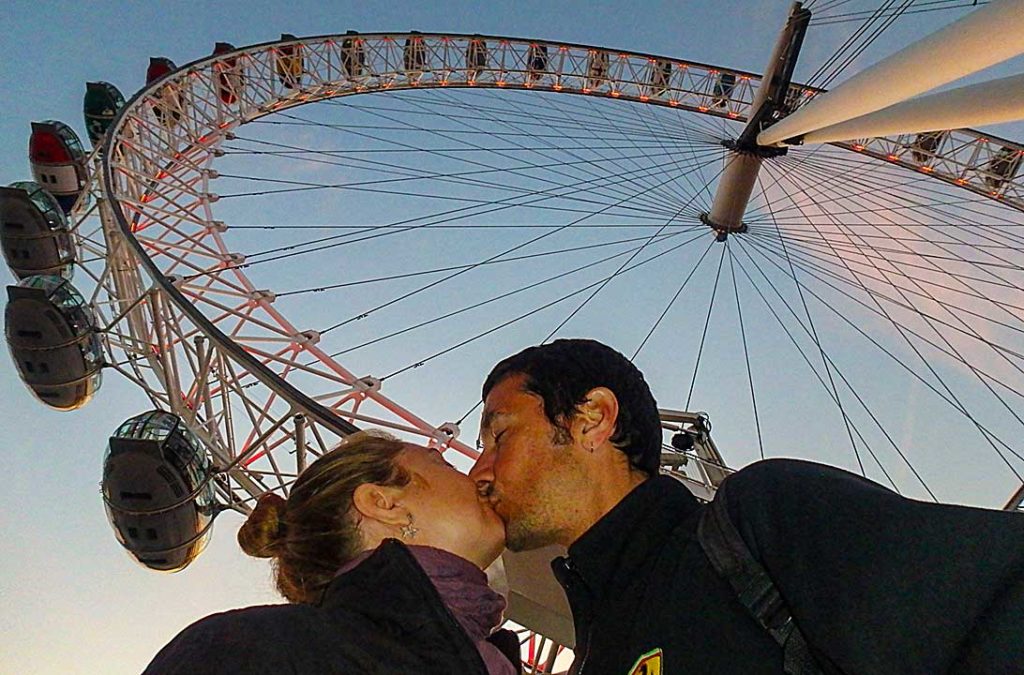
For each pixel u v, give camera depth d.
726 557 2.57
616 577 3.07
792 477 2.65
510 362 3.75
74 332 18.66
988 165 31.97
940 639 1.98
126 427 14.63
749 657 2.46
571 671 3.27
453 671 2.45
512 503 3.40
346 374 17.86
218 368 15.36
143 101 24.81
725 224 25.58
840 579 2.19
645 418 3.51
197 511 15.09
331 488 3.29
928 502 2.32
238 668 2.18
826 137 16.67
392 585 2.59
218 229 22.88
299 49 32.12
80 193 25.33
